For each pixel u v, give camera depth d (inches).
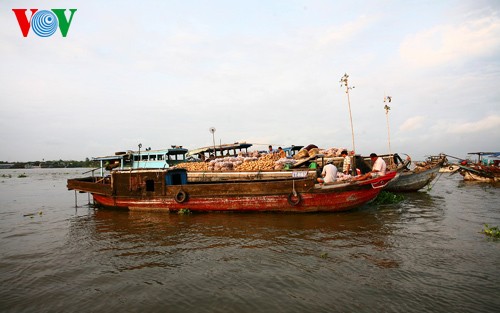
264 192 522.6
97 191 642.8
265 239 371.6
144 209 598.9
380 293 222.8
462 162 1165.1
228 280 254.2
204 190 552.4
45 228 476.7
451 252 303.3
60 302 225.5
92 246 366.9
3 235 431.5
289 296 223.1
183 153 966.4
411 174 784.9
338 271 265.1
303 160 669.3
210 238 385.1
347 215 497.4
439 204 600.7
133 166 960.3
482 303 205.0
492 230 372.5
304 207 512.1
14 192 1135.0
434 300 210.5
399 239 352.8
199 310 207.0
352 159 735.1
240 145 1000.2
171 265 294.2
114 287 248.2
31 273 282.5
